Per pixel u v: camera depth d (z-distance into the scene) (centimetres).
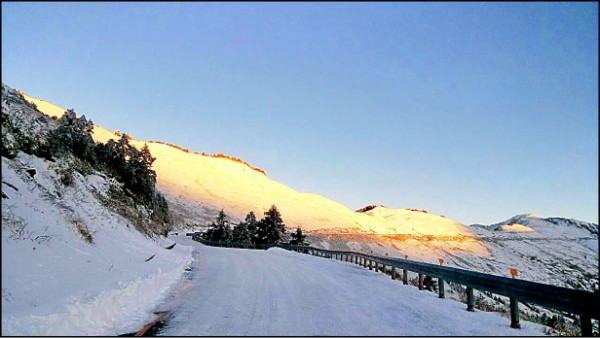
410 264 1579
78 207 1476
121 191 2350
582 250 12769
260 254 3152
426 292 1379
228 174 17450
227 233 6812
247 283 1427
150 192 2969
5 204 976
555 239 14188
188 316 900
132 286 1020
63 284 844
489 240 12119
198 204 11244
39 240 969
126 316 877
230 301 1084
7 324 600
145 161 2931
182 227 8100
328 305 1066
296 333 783
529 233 15700
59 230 1126
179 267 1700
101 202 1847
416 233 12256
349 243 8588
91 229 1389
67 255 1020
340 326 845
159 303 1045
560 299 754
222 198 12950
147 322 841
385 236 10312
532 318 1067
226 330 790
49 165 1569
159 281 1272
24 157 1405
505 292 905
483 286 996
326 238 8700
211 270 1816
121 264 1242
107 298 863
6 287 710
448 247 9938
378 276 1850
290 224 11012
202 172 16038
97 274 1009
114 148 2647
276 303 1071
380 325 862
